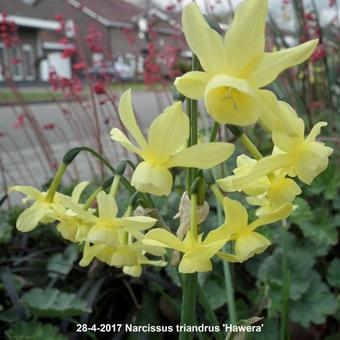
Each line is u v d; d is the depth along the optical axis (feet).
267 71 0.37
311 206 1.30
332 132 1.48
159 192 0.42
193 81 0.38
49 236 1.21
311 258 1.00
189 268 0.42
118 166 0.54
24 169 2.33
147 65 1.93
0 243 1.07
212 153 0.41
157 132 0.41
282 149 0.41
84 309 0.84
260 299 0.96
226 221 0.42
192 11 0.37
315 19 1.70
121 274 0.99
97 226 0.47
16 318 0.87
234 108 0.37
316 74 1.78
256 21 0.36
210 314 0.58
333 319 1.04
